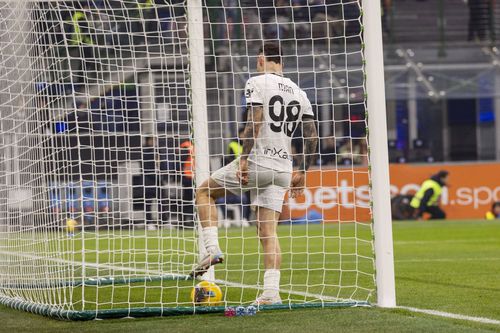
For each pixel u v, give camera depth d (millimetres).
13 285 23016
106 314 18000
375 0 19484
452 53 72500
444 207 67375
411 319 17438
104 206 39156
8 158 23984
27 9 22109
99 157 38969
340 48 66000
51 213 20953
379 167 19391
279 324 16891
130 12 41625
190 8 23266
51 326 17234
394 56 72188
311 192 64250
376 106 19422
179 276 25656
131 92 40688
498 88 71500
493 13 74125
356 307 19266
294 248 40625
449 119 75562
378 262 19375
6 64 24188
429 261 33000
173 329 16422
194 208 23953
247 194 61125
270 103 19656
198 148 23234
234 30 56688
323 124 66938
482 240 44938
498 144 75312
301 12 61000
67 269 21469
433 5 74750
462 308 19672
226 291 22438
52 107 21922
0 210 24609
